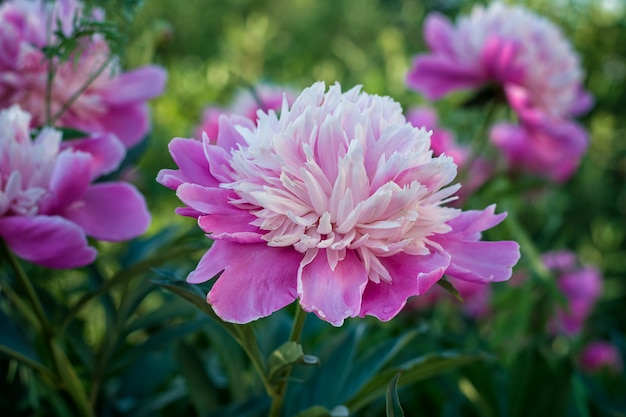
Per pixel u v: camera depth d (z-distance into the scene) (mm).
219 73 1288
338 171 402
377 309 392
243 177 408
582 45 1660
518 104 856
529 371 647
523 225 1153
